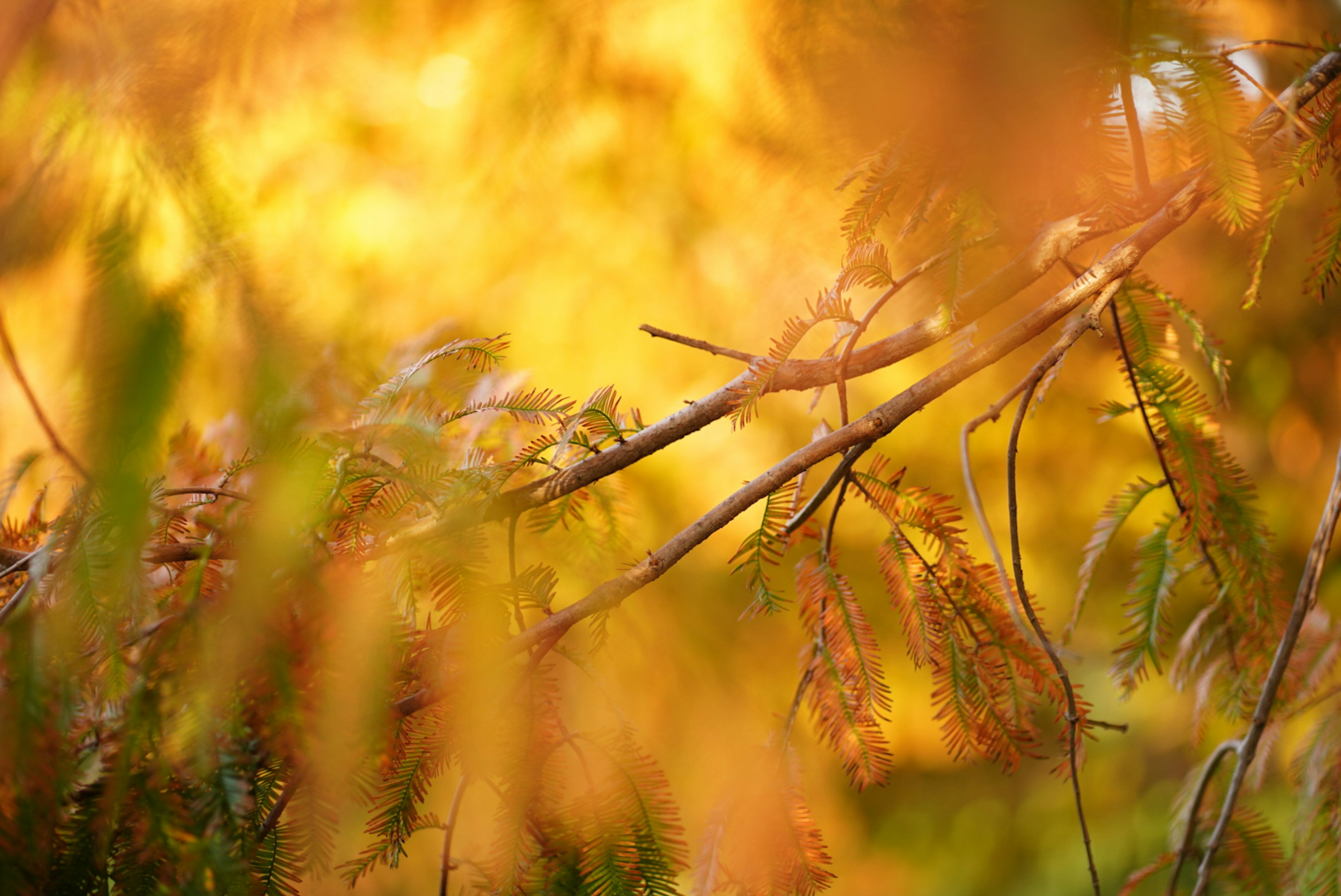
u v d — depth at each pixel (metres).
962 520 1.69
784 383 1.66
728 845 1.67
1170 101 1.63
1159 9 1.62
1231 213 1.64
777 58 1.70
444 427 1.71
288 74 1.81
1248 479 1.73
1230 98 1.63
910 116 1.65
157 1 1.63
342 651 1.58
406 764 1.63
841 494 1.69
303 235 2.87
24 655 1.58
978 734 1.68
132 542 1.55
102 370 1.53
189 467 1.76
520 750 1.62
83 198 1.58
